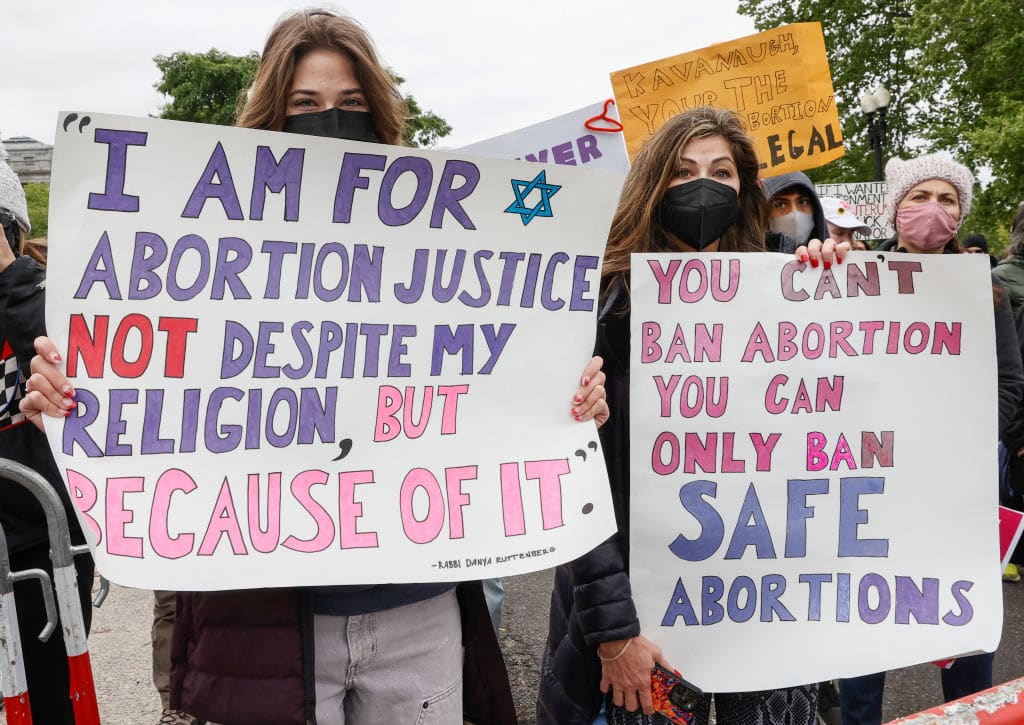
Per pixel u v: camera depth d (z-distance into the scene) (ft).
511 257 5.69
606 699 6.06
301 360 5.30
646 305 6.25
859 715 8.53
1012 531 7.01
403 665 5.43
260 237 5.25
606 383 6.47
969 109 61.36
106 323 4.99
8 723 5.05
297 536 5.15
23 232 7.06
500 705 5.86
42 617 6.55
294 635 5.08
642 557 6.16
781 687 6.07
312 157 5.31
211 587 4.93
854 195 32.58
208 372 5.14
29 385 4.93
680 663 6.11
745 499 6.24
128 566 4.85
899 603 6.26
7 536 6.36
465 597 5.83
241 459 5.15
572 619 6.09
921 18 61.26
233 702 5.08
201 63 78.48
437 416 5.52
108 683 10.87
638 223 6.58
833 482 6.33
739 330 6.32
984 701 4.34
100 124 4.96
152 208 5.06
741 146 6.49
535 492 5.60
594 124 13.42
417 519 5.37
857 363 6.42
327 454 5.29
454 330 5.59
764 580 6.21
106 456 4.95
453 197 5.57
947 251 9.37
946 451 6.43
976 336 6.48
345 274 5.40
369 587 5.28
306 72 5.60
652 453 6.21
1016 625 13.34
